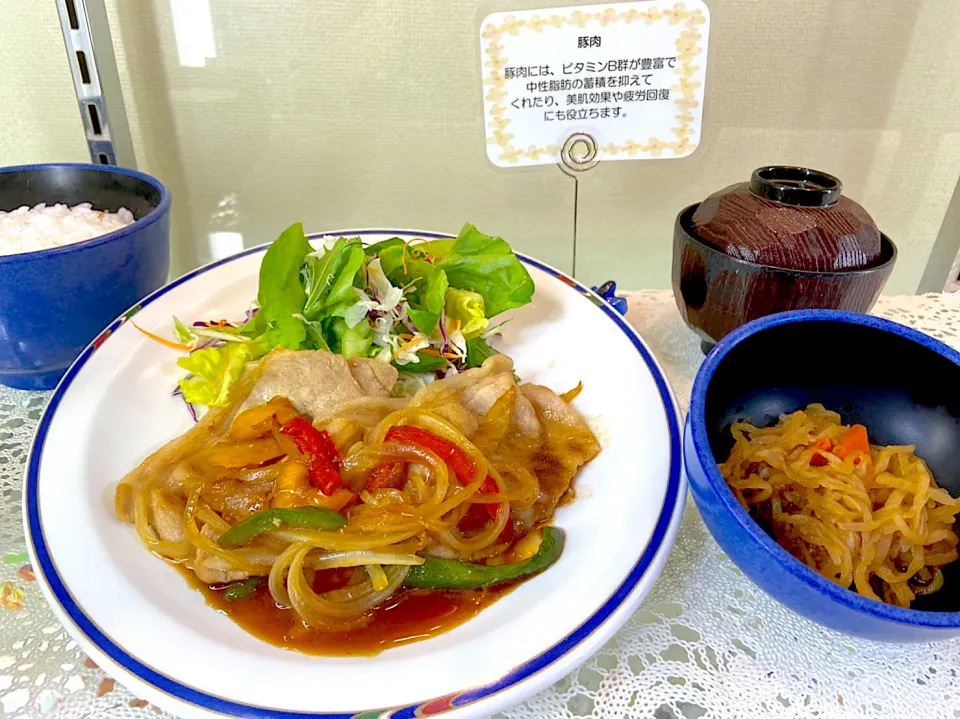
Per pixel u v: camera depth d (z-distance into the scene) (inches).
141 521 12.8
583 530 12.8
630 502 12.7
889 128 21.8
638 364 15.6
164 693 10.0
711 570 13.1
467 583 12.1
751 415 13.6
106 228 16.6
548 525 13.2
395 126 21.6
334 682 10.3
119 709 11.1
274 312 16.4
